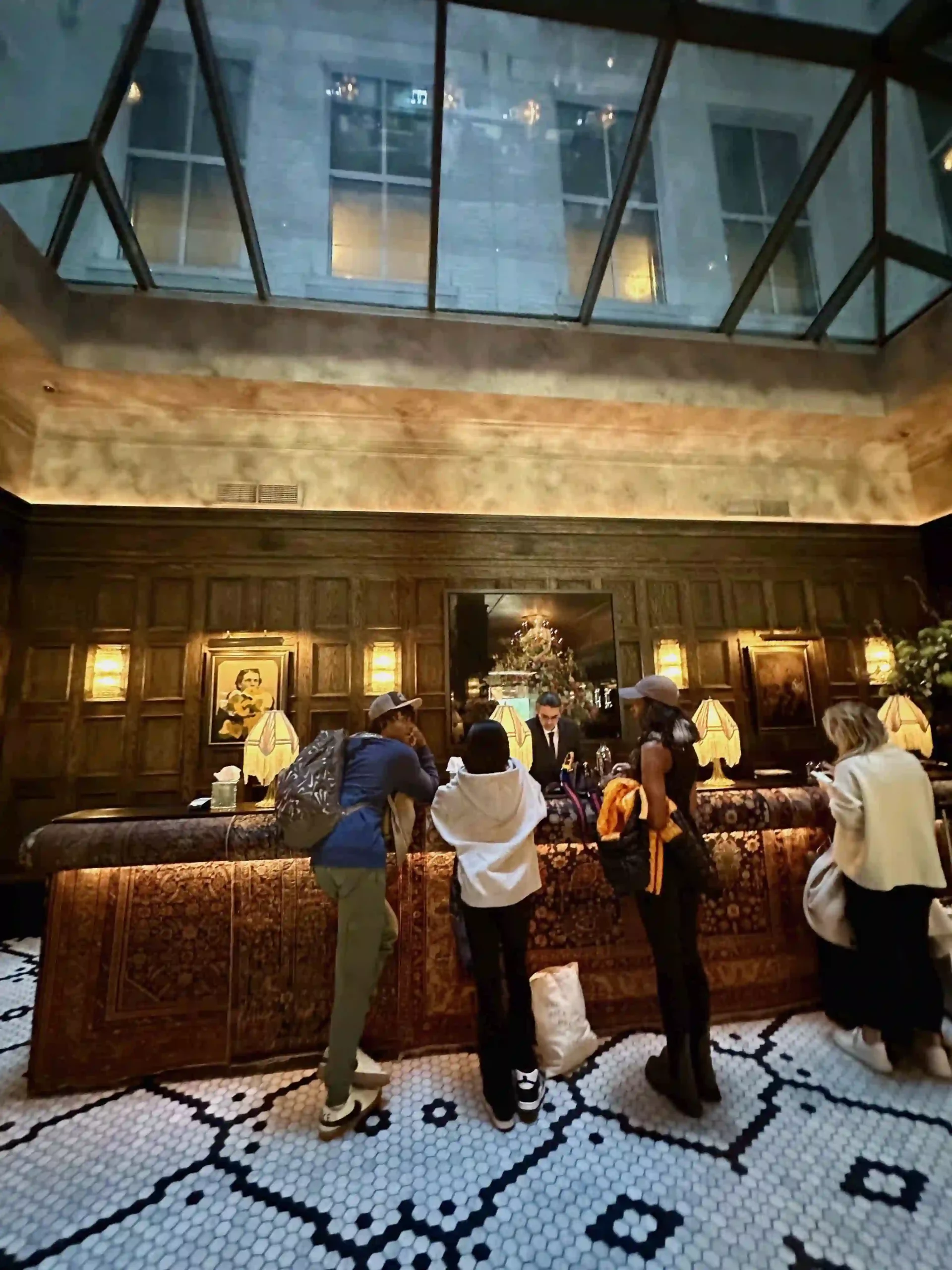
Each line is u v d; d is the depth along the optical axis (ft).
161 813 9.18
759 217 18.40
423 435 20.25
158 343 16.71
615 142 17.34
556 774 13.33
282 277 17.38
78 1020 8.38
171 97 15.35
